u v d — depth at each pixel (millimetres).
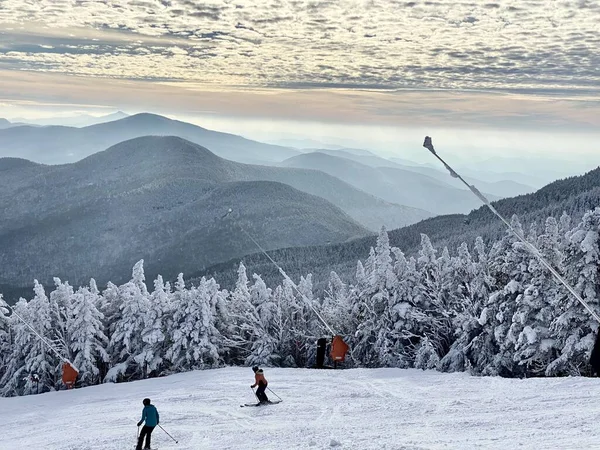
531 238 36031
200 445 18375
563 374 31328
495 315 35219
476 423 17094
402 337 42906
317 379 32656
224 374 39469
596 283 30594
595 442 12930
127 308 49875
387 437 16109
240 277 55219
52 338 50188
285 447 16141
